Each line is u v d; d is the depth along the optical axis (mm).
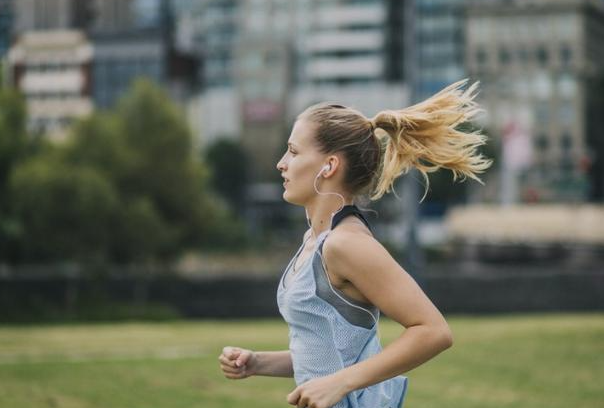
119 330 21844
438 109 3324
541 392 10312
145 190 42781
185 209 43875
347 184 3322
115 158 41656
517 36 108750
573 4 107375
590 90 107812
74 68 89875
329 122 3314
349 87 110375
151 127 43312
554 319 23438
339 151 3297
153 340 18219
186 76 101938
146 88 43812
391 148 3395
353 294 3182
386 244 53500
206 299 35875
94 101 90500
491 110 107250
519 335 16328
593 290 32281
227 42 114312
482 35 109250
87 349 15992
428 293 32844
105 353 15141
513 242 43344
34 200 36156
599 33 113750
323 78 111250
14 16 94188
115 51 92750
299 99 108125
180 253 44812
